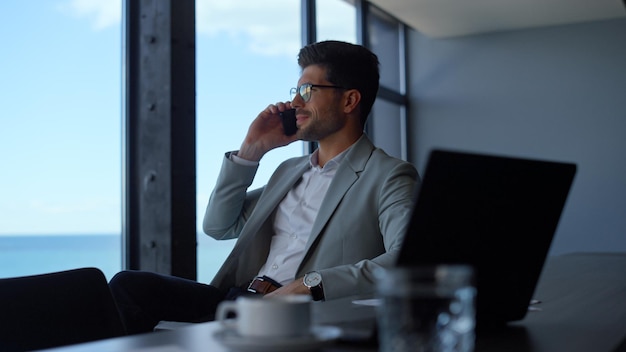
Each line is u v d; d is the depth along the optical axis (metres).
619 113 7.07
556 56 7.30
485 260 1.03
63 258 17.05
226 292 2.19
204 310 2.05
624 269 2.42
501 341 1.01
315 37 5.91
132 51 3.54
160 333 0.97
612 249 7.04
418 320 0.62
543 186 1.09
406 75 7.86
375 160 2.06
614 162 7.07
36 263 17.06
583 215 7.16
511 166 1.02
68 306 1.41
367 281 1.70
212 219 2.32
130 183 3.50
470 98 7.61
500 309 1.10
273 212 2.24
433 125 7.75
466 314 0.63
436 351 0.62
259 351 0.75
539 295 1.63
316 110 2.15
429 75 7.79
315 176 2.19
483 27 7.34
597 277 2.12
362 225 1.98
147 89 3.43
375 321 0.96
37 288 1.38
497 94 7.50
